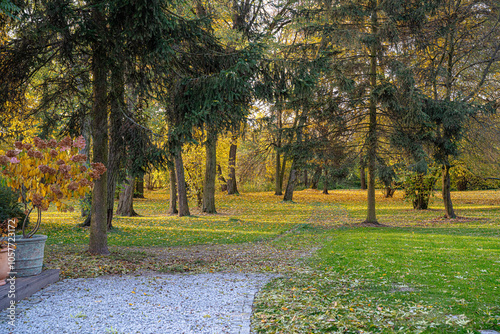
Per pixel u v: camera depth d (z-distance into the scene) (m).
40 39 6.44
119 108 7.73
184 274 7.11
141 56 7.19
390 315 4.47
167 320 4.30
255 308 4.90
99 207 8.36
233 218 18.86
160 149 7.41
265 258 9.02
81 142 6.05
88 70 8.14
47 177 5.64
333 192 40.66
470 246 9.61
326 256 8.89
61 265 6.91
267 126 16.52
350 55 15.74
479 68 17.34
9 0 5.38
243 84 7.09
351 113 15.18
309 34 14.78
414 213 21.06
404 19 14.43
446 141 14.70
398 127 14.45
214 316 4.50
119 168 8.28
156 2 6.15
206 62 8.12
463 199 28.91
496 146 16.70
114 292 5.38
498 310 4.57
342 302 5.12
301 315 4.55
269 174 40.03
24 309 4.48
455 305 4.82
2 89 7.13
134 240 11.97
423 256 8.33
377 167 14.23
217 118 7.67
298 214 21.72
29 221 13.13
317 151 15.15
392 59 14.44
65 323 4.07
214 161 22.41
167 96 8.46
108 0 6.19
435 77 16.20
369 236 12.20
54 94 8.23
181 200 20.70
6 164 5.28
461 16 16.28
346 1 14.26
